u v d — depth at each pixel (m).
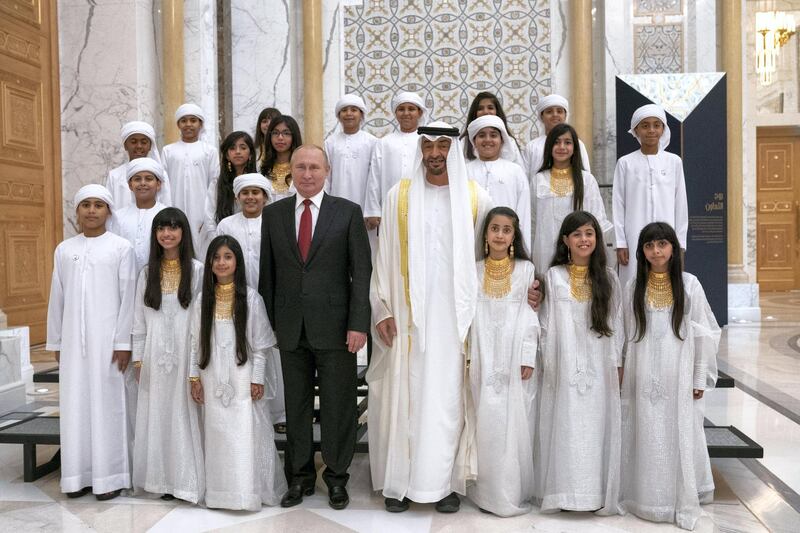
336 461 3.55
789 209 13.67
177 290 3.69
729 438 3.76
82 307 3.71
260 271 3.70
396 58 8.31
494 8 8.18
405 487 3.42
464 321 3.38
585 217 3.42
